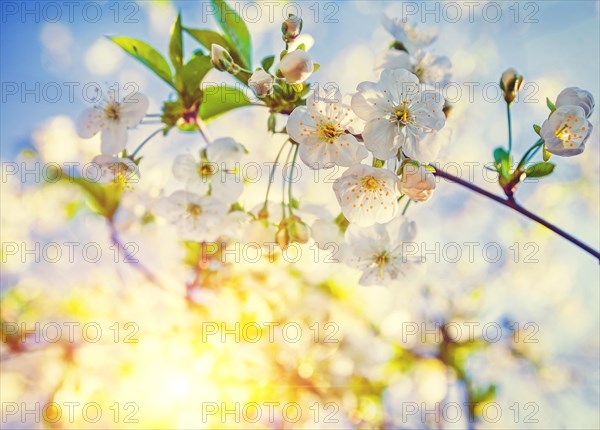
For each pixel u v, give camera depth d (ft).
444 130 1.67
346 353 2.05
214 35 1.61
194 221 1.63
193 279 1.86
